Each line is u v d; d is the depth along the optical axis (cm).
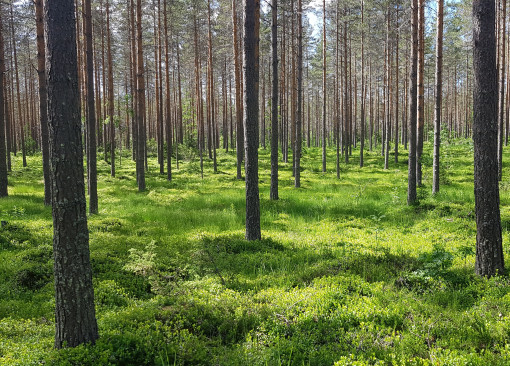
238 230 1198
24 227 1129
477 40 661
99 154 4191
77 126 432
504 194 1580
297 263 848
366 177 2614
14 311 595
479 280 653
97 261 831
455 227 1111
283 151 3703
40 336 505
